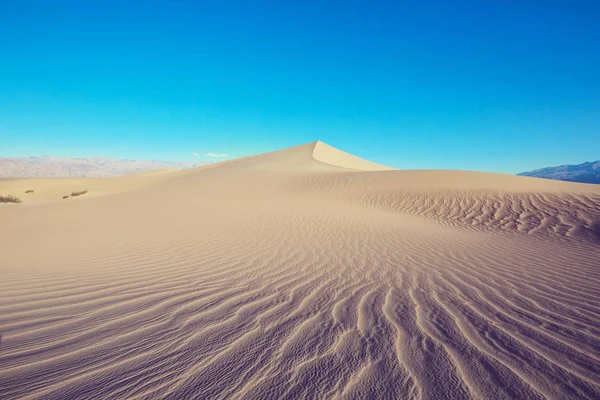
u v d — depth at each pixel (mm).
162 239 7422
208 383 1846
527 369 2014
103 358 2133
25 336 2467
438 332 2586
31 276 4309
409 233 8648
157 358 2137
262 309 3145
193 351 2242
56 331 2572
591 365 2072
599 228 9250
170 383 1842
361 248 6574
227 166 44156
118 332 2564
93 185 34500
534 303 3369
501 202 13516
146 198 18828
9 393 1731
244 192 21094
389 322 2801
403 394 1743
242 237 7723
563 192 14023
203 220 10633
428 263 5336
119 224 9844
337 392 1761
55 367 2012
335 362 2088
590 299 3527
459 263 5363
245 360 2113
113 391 1763
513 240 8094
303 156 45344
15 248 6484
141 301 3359
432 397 1717
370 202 16547
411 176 21406
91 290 3729
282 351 2246
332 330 2621
